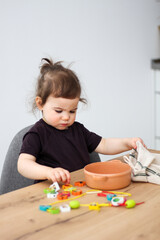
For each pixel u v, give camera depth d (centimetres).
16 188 112
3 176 113
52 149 99
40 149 98
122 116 258
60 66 103
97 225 49
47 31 193
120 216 52
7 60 172
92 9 223
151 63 291
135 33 268
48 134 100
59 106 91
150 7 286
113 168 78
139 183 72
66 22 205
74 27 211
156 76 291
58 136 102
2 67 169
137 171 72
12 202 60
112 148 107
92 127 229
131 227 48
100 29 231
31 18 183
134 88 270
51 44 196
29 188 69
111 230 47
